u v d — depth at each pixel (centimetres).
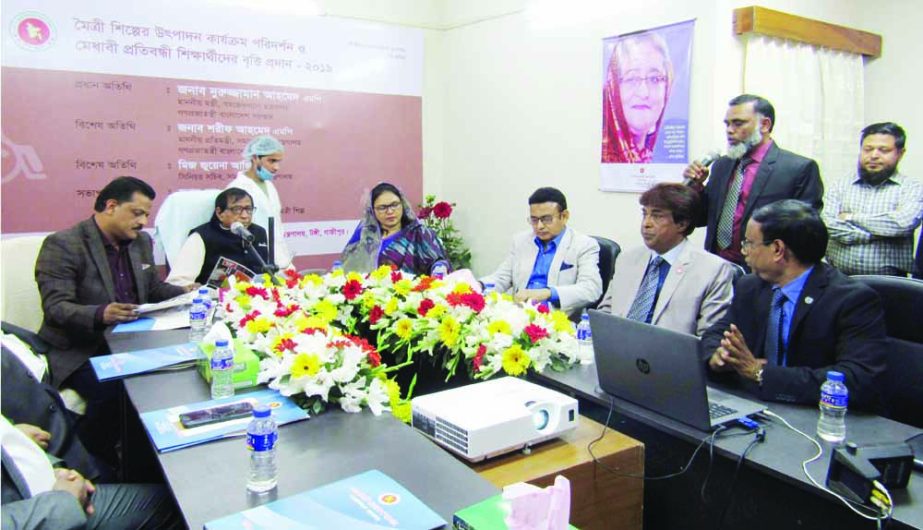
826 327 175
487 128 467
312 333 177
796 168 277
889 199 303
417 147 491
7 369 173
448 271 305
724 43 319
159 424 145
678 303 233
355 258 315
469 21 472
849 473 124
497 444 144
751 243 186
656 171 354
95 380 261
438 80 502
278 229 424
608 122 378
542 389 166
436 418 149
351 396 158
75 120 361
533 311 210
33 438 164
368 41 457
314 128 440
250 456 123
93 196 370
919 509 119
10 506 114
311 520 102
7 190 347
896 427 156
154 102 383
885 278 188
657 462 171
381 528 100
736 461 142
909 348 178
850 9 391
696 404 152
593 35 382
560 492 96
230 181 411
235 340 193
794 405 170
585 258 302
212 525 100
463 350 193
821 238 179
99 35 363
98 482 188
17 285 290
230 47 404
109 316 250
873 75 404
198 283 332
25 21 342
